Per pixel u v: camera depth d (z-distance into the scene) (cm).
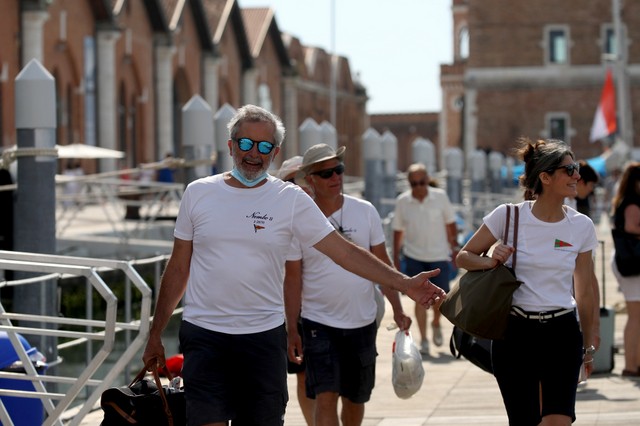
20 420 1409
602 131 8319
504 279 1109
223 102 10406
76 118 7544
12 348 1409
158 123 8894
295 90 12250
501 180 7162
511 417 1131
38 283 1766
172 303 1061
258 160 1024
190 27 9562
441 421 1612
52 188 1764
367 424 1606
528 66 11419
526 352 1124
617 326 2586
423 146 4828
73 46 7425
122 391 1026
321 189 1370
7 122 6575
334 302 1328
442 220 2330
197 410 1021
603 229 5806
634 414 1606
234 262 1024
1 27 6481
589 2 11331
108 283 3975
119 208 5819
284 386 1051
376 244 1388
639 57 11300
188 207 1041
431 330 2605
